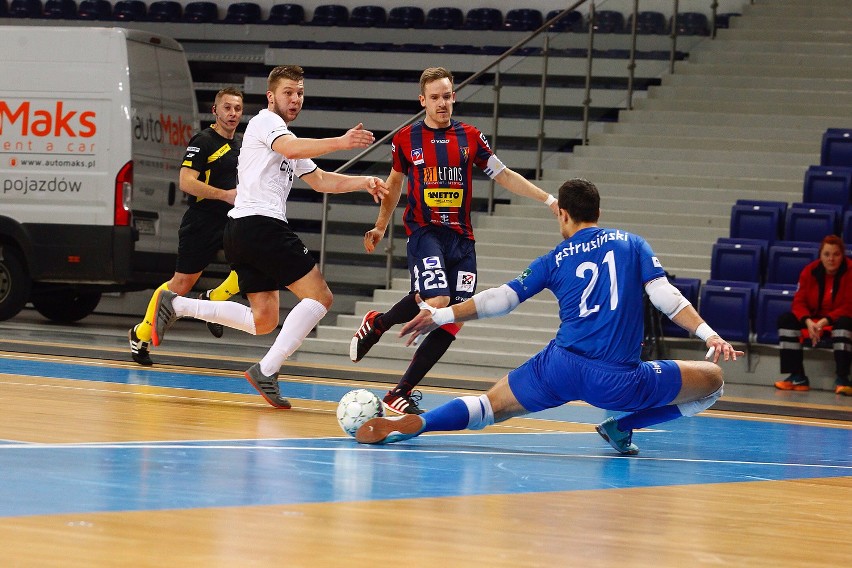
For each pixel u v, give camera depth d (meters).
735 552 5.99
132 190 24.64
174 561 5.05
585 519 6.73
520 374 10.12
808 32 29.69
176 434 9.80
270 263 12.72
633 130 27.98
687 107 28.30
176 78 26.14
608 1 28.02
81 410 11.12
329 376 18.20
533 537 6.08
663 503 7.55
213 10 39.03
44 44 24.94
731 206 25.00
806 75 28.64
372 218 24.88
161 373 16.38
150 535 5.55
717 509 7.43
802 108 27.64
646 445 11.40
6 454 8.02
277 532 5.80
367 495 7.14
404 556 5.42
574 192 10.26
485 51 36.22
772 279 22.77
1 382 13.56
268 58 37.81
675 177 26.31
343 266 24.89
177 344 23.45
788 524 7.00
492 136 26.64
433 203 12.53
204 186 17.06
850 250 22.47
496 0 37.22
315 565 5.12
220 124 17.47
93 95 24.67
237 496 6.83
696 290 22.14
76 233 24.61
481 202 26.55
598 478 8.61
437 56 36.50
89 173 24.61
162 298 13.48
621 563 5.55
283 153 12.30
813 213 23.38
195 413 11.58
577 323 10.01
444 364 22.33
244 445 9.33
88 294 28.17
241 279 13.14
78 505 6.25
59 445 8.63
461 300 12.61
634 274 10.02
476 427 10.13
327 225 24.94
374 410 10.20
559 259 10.13
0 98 25.03
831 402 18.64
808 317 20.72
